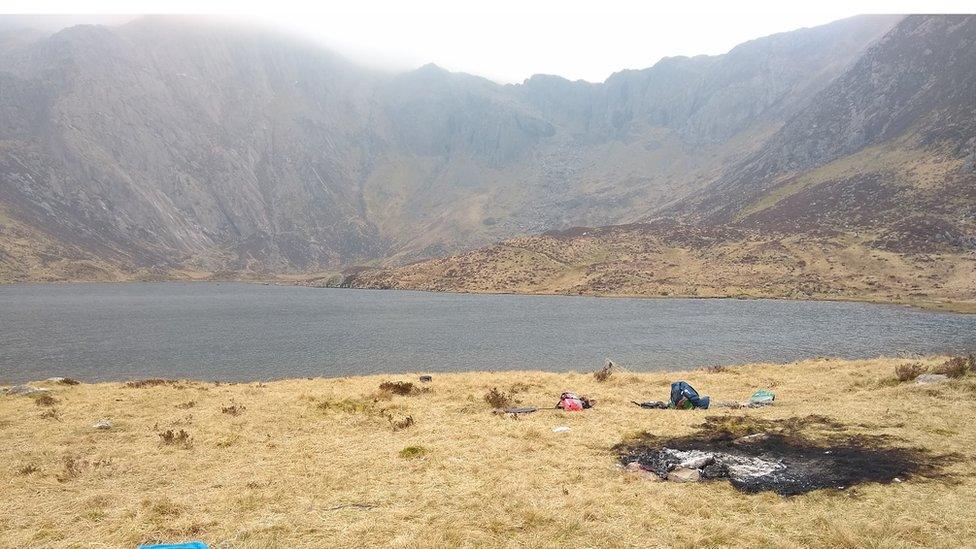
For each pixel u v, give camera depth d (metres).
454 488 12.29
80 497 12.32
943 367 22.38
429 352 68.12
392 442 16.58
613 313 118.50
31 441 17.61
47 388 28.89
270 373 55.06
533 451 15.16
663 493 11.71
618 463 13.95
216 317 121.19
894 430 15.44
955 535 9.38
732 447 14.74
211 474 13.94
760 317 105.44
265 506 11.53
